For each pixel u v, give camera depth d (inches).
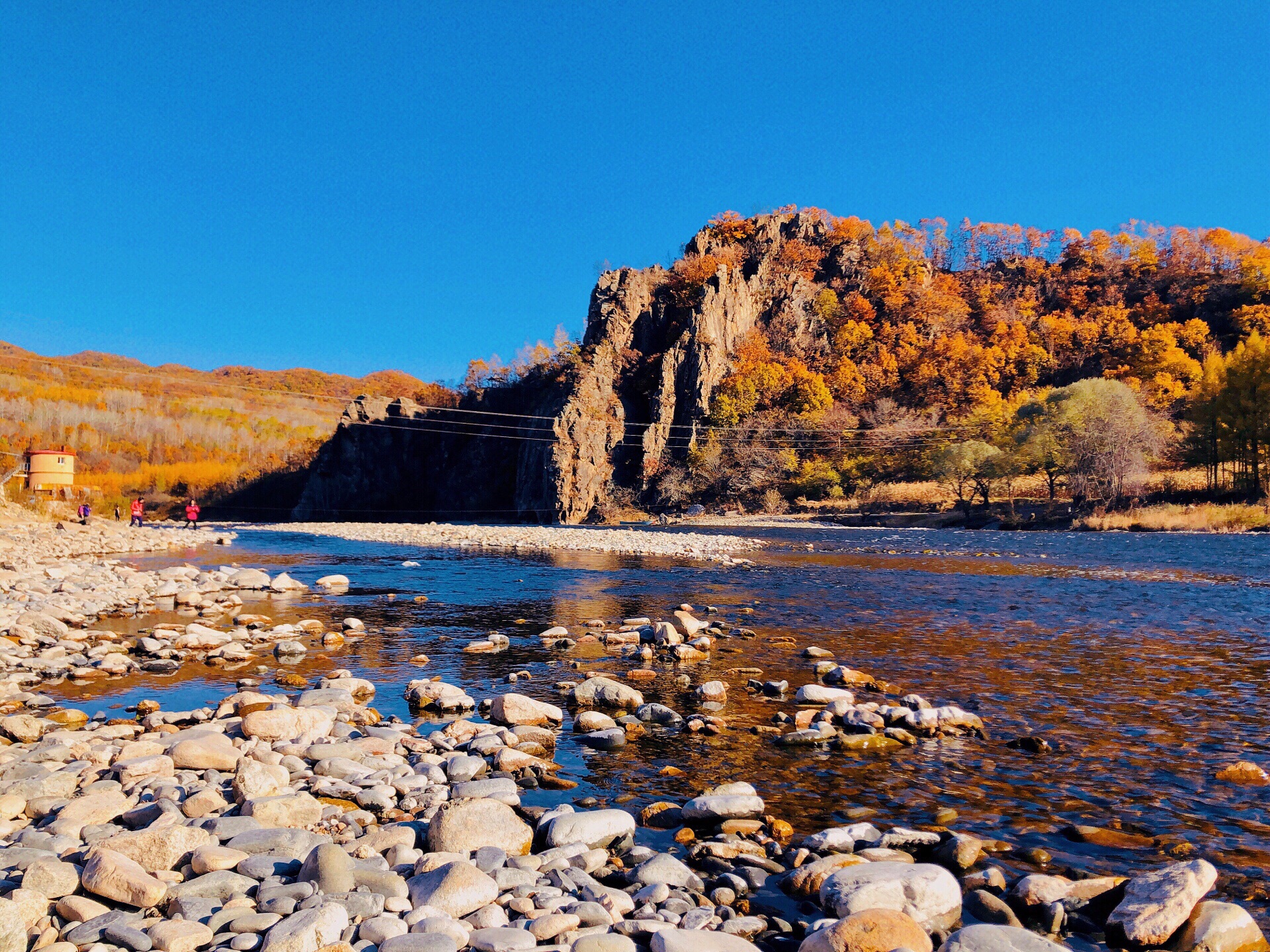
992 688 468.4
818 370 5167.3
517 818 266.1
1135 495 2576.3
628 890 233.1
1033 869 241.3
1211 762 340.2
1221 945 190.2
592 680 453.4
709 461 4084.6
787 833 270.7
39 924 197.6
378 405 5187.0
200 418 6909.5
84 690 467.8
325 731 378.3
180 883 220.2
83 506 2142.0
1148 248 6309.1
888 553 1555.1
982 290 6269.7
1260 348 2598.4
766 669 526.9
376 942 192.9
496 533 2237.9
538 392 4960.6
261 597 871.7
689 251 5772.6
